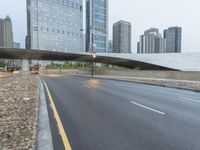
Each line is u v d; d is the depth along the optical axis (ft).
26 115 25.62
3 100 37.27
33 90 53.88
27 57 241.14
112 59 248.52
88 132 20.22
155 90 62.18
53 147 16.43
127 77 137.08
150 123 23.44
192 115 27.53
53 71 332.19
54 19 444.14
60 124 22.93
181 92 57.36
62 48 449.48
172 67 228.63
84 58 251.39
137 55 242.58
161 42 522.88
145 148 16.30
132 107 33.09
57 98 42.47
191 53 232.32
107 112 29.12
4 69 355.97
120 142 17.61
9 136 18.04
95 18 444.96
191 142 17.58
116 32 531.09
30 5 426.51
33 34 422.82
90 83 88.89
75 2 477.77
